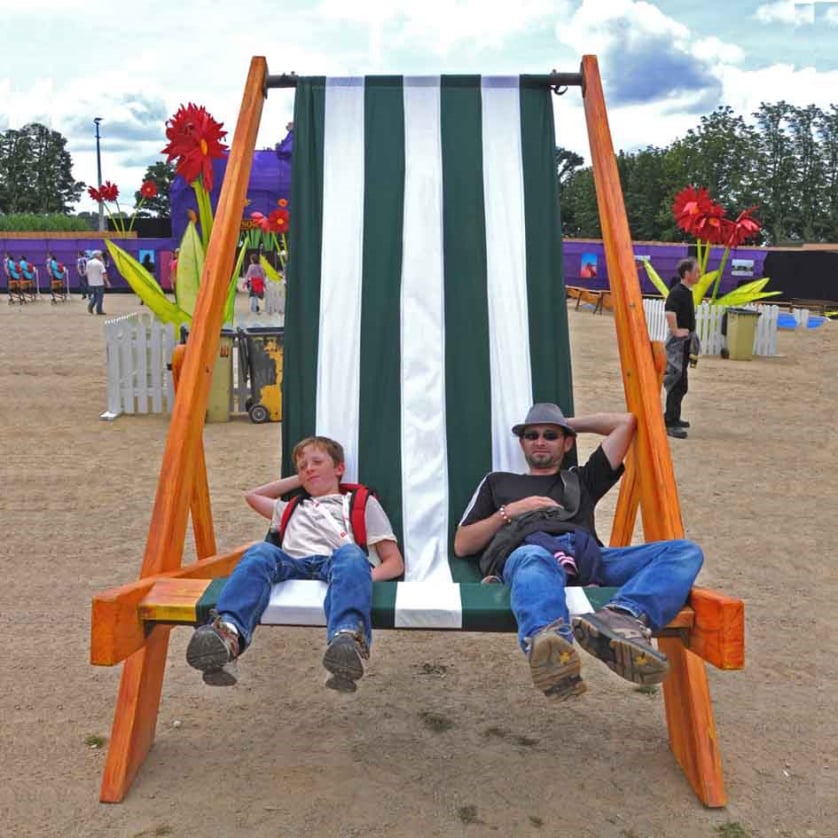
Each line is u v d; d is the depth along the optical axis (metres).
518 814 3.01
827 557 5.75
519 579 2.91
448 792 3.13
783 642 4.47
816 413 11.48
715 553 5.81
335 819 2.96
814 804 3.09
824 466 8.42
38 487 7.11
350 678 2.79
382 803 3.06
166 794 3.09
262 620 2.93
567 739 3.52
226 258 3.83
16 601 4.80
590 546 3.29
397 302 4.29
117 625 2.75
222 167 25.45
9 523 6.17
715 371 15.68
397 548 3.70
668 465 3.42
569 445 3.98
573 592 2.97
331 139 4.42
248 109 4.21
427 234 4.35
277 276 28.09
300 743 3.45
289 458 4.19
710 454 8.91
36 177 105.00
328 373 4.22
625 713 3.74
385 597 2.94
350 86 4.46
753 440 9.68
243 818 2.96
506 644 4.45
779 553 5.82
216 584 3.00
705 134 71.69
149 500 6.79
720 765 3.11
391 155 4.42
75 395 11.57
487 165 4.43
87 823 2.92
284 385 4.23
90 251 37.53
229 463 8.02
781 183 70.94
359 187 4.39
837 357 18.08
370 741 3.48
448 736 3.53
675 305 9.79
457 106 4.47
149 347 10.36
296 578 3.17
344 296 4.29
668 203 71.69
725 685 4.01
